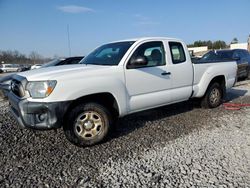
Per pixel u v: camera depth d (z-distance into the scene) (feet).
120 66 15.10
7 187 10.32
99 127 14.39
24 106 12.91
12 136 16.08
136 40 16.78
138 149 13.78
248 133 15.81
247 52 42.65
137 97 15.83
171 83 17.65
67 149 14.02
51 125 12.84
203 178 10.56
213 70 20.97
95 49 19.04
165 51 17.54
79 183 10.52
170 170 11.34
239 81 40.55
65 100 12.97
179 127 17.35
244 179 10.38
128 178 10.79
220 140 14.73
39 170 11.69
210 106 21.85
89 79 13.74
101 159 12.68
